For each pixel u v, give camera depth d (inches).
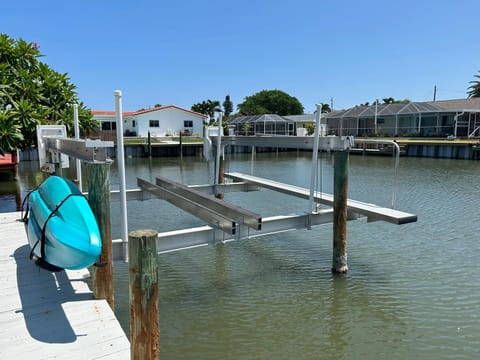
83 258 127.0
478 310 171.2
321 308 173.8
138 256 94.3
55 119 306.7
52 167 234.1
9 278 153.9
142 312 96.9
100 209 137.6
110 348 108.0
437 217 333.1
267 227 192.2
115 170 780.0
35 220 155.2
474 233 284.4
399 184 529.7
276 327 159.0
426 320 163.3
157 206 379.9
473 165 790.5
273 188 280.8
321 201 229.1
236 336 152.9
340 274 208.2
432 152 974.4
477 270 214.2
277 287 194.5
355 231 287.9
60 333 115.3
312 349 144.5
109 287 140.6
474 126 1172.5
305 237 271.9
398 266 220.4
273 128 1478.8
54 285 148.4
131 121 1390.3
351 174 645.9
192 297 184.7
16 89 292.5
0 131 249.0
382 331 155.6
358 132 1373.0
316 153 206.8
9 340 111.0
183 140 1234.6
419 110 1187.9
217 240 178.1
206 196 199.6
